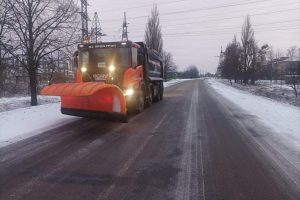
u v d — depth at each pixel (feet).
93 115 33.09
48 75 68.64
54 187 16.74
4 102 58.95
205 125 34.71
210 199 15.26
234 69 201.36
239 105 55.52
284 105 55.72
